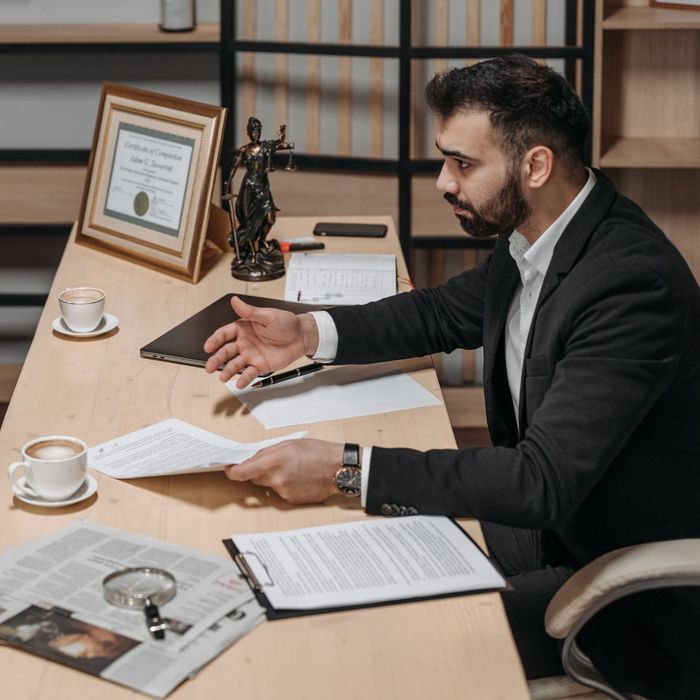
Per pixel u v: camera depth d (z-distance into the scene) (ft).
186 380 6.57
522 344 6.08
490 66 5.37
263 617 4.29
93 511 5.11
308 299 7.78
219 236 8.81
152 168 8.56
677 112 11.91
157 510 5.13
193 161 8.26
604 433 5.01
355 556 4.71
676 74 11.80
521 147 5.33
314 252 8.79
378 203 11.60
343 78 11.64
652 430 5.44
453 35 11.55
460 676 3.99
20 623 4.20
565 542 5.79
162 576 4.48
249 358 6.41
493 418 6.47
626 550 4.91
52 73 11.80
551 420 5.06
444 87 5.41
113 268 8.52
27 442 5.78
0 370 12.50
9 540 4.87
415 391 6.48
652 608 5.33
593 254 5.39
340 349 6.67
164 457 5.57
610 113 11.95
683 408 5.44
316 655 4.10
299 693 3.90
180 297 7.92
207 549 4.80
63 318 7.37
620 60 11.76
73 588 4.43
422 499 5.04
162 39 10.98
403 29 10.81
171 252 8.32
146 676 3.92
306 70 11.64
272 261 8.34
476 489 5.01
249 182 8.14
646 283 5.18
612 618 5.35
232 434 5.89
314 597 4.40
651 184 12.17
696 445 5.51
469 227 5.67
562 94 5.36
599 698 5.16
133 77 11.88
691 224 12.26
